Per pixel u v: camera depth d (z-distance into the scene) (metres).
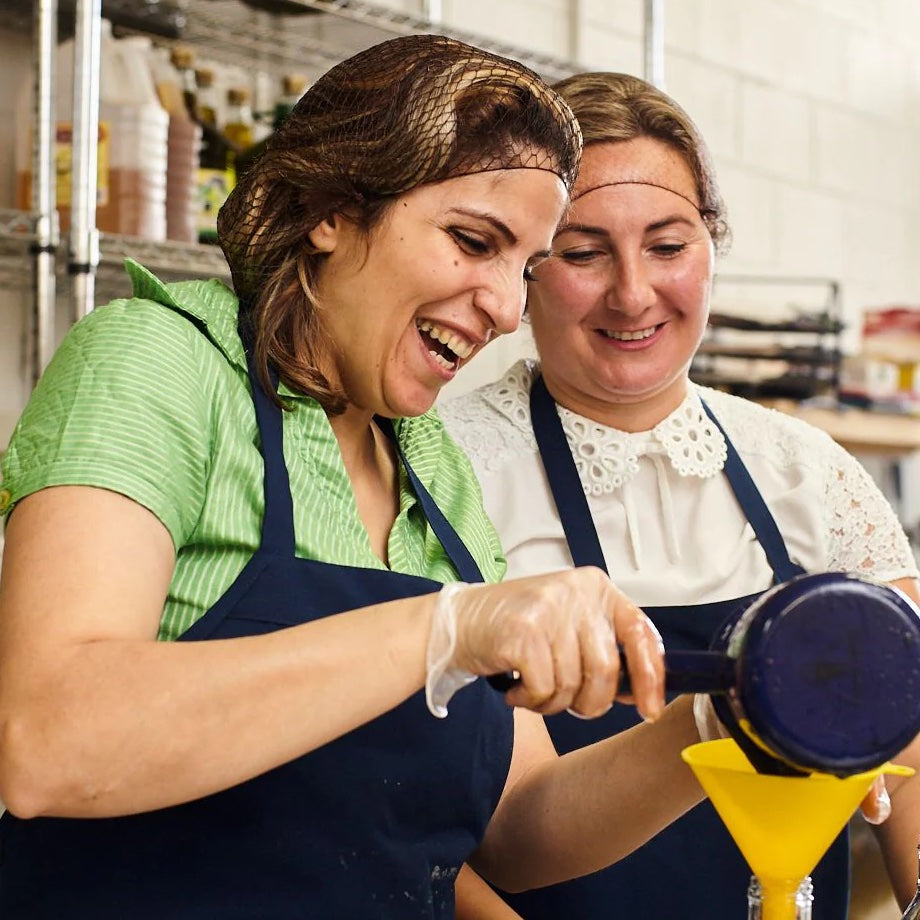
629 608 0.93
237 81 2.69
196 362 1.19
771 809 0.87
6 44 2.39
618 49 3.54
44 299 2.13
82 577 1.01
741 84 3.95
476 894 1.46
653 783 1.29
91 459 1.06
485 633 0.93
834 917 1.72
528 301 1.85
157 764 0.95
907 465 4.52
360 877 1.18
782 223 4.11
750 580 1.81
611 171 1.71
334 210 1.22
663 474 1.85
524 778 1.42
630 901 1.68
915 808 1.66
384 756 1.21
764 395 3.36
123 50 2.31
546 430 1.86
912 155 4.69
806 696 0.80
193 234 2.37
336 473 1.26
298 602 1.17
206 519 1.16
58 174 2.25
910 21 4.69
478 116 1.18
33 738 0.95
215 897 1.13
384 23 2.57
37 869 1.13
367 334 1.24
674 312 1.76
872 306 4.43
